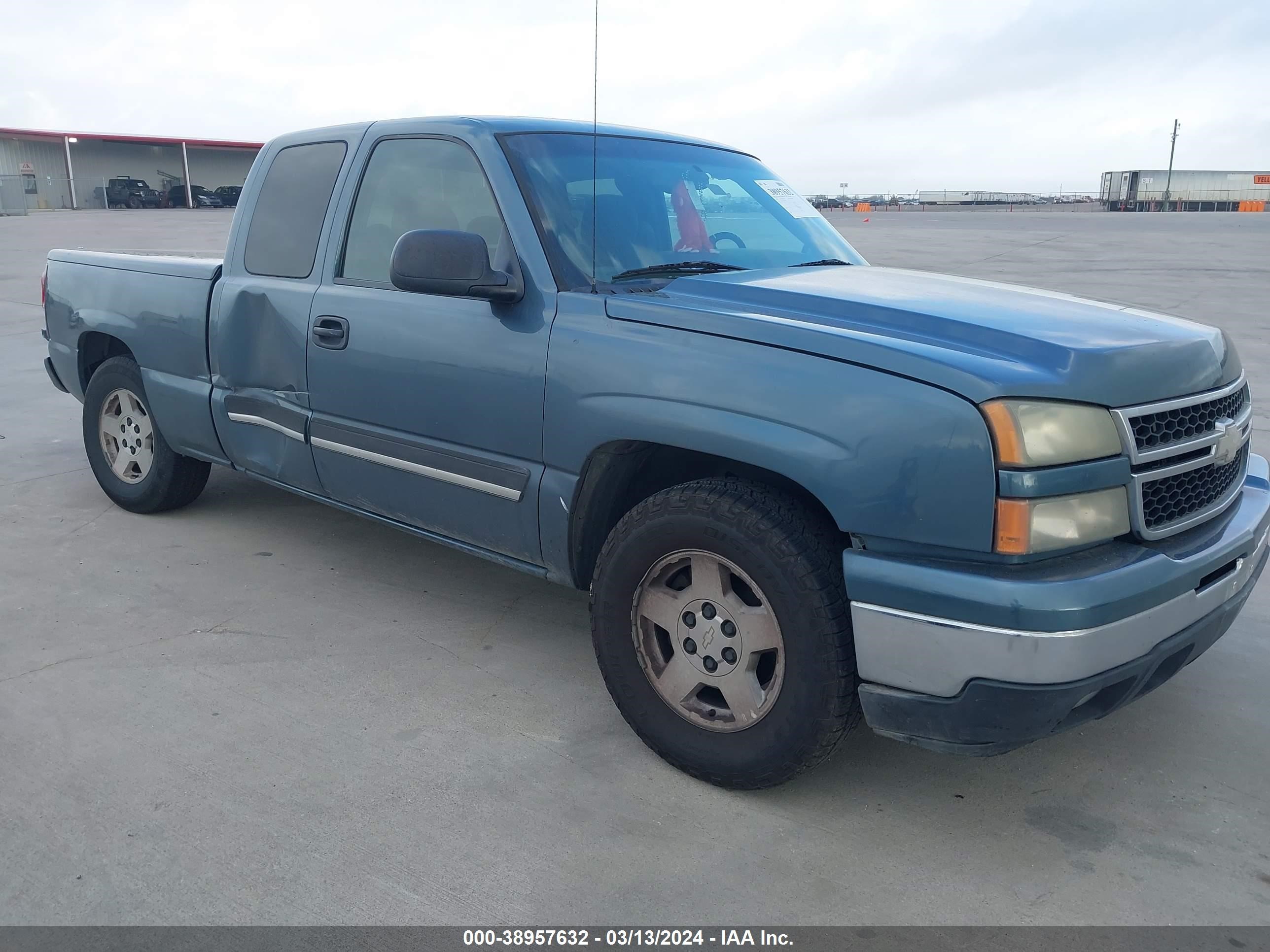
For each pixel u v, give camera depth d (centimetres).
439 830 257
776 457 246
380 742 298
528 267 306
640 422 272
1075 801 276
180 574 426
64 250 519
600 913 229
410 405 339
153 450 479
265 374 397
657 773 286
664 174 359
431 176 345
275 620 382
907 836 259
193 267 431
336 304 362
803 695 251
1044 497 224
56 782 275
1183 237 2831
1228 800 278
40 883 235
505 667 348
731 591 267
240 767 284
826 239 386
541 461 304
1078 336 249
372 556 451
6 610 386
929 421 227
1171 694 338
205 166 5825
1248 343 1003
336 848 249
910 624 232
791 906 232
